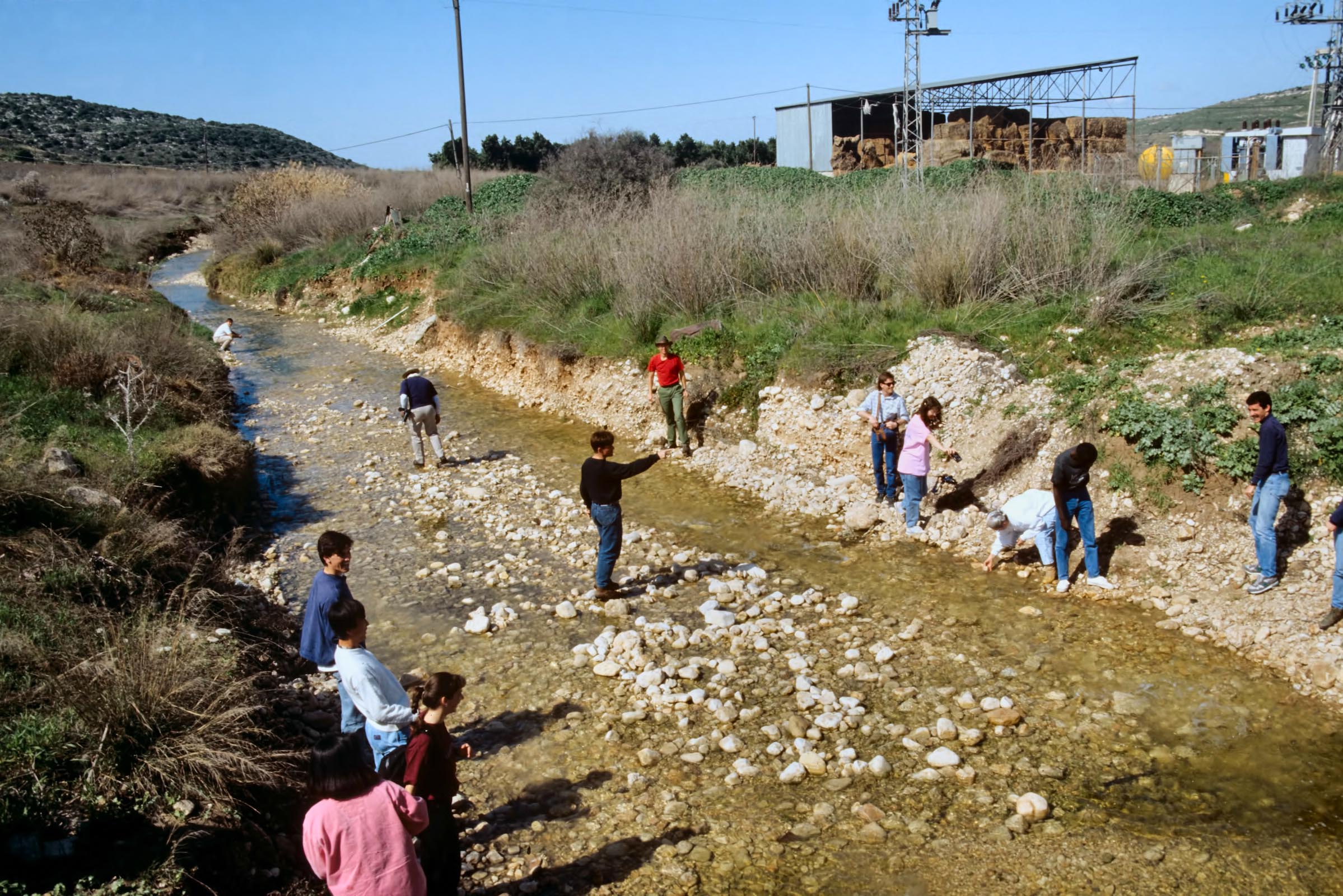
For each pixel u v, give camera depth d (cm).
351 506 1205
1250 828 531
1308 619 726
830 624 814
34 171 6656
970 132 3116
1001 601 839
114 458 1016
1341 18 3095
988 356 1130
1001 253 1323
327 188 3941
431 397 1349
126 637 584
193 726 536
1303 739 612
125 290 2623
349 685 489
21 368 1304
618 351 1586
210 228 5681
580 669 751
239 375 2130
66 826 452
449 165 5819
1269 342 995
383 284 2714
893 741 634
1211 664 710
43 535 729
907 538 999
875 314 1332
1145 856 511
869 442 1136
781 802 573
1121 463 925
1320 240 1462
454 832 471
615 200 2569
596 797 586
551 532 1084
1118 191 1582
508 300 2030
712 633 799
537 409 1714
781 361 1308
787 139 3928
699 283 1558
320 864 367
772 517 1104
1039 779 584
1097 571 838
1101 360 1110
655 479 1270
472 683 740
